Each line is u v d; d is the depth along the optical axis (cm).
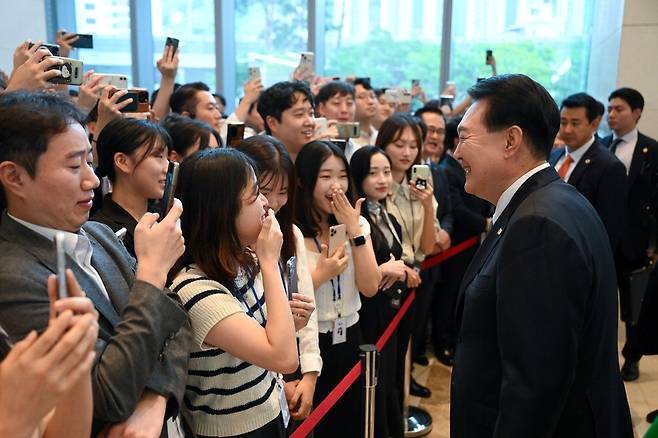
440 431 282
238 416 127
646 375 340
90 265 107
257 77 360
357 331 217
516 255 118
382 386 234
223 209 125
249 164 130
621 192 325
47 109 96
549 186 128
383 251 239
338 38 642
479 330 130
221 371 125
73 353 71
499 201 137
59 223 99
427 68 631
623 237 368
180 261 128
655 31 446
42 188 95
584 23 590
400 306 253
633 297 311
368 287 211
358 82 432
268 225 127
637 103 380
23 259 93
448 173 352
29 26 482
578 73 604
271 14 642
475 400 131
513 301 117
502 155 132
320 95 352
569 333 114
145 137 175
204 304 120
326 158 210
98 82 208
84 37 285
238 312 121
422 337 355
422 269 315
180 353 108
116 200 179
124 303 108
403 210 285
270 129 278
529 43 605
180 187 128
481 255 137
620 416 134
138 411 99
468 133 134
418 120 348
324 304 204
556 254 114
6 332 86
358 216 211
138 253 104
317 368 176
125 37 650
